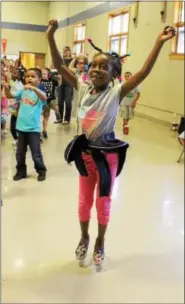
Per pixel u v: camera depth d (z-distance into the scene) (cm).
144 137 681
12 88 509
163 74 880
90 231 276
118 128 762
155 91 915
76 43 1612
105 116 208
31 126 383
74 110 765
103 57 206
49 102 588
